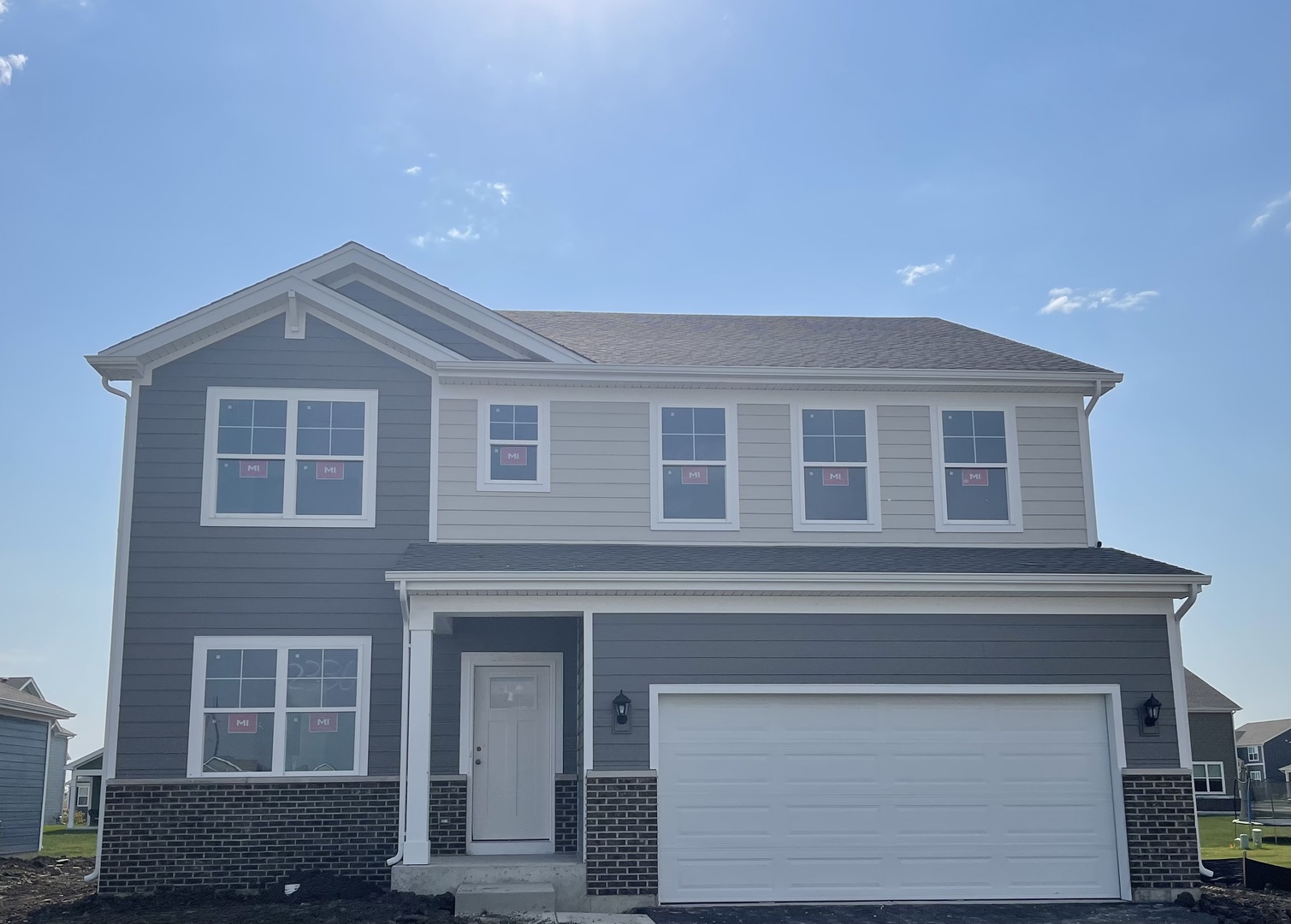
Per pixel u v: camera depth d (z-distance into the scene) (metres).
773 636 13.77
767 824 13.48
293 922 11.73
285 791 13.98
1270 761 57.50
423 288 15.55
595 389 15.76
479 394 15.48
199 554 14.46
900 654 13.87
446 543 14.95
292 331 15.16
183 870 13.68
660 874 13.23
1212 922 12.42
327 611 14.50
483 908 12.30
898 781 13.72
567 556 14.30
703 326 18.98
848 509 15.81
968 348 17.64
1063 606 14.12
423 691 13.23
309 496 14.82
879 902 13.36
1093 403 16.23
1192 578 13.90
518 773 15.31
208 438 14.76
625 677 13.49
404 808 13.56
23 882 15.68
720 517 15.60
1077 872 13.66
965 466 16.06
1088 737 13.99
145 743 13.92
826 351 17.09
